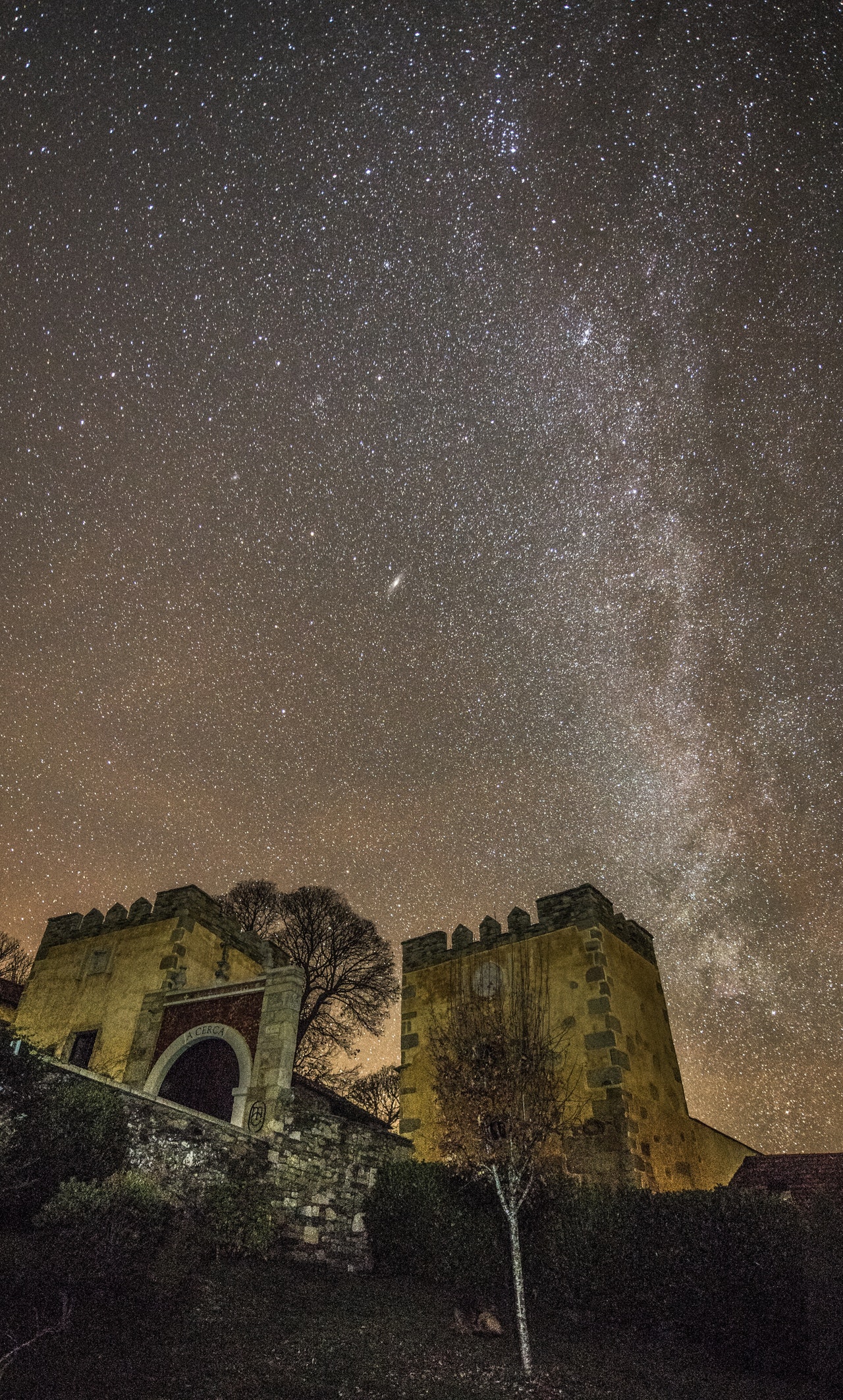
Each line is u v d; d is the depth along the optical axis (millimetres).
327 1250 15625
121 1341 9633
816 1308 11695
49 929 25938
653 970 25344
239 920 28828
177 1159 14055
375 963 33188
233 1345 10477
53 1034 22859
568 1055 21062
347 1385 10023
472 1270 14992
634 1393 10734
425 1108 22516
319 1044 32031
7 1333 8922
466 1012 23156
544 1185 16234
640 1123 20016
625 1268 13797
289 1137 16609
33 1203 11258
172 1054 19438
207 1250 13141
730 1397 10695
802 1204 14953
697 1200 14234
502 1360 11703
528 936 23953
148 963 23094
